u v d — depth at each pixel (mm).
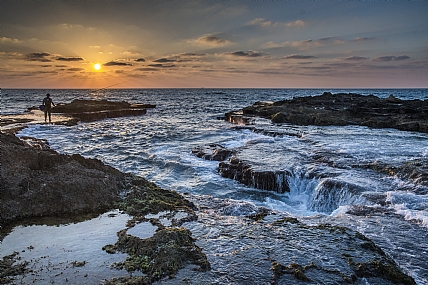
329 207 9477
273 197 10375
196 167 13109
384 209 7516
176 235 4996
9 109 40062
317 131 20906
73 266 4234
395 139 17438
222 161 13305
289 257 4746
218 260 4613
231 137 20609
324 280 4207
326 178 10086
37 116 29375
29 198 5953
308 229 5840
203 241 5223
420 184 9188
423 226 6484
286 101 40594
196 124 29281
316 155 13125
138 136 21703
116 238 5066
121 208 6277
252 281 4125
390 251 5395
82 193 6328
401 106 32719
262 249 4980
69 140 19734
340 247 5109
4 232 5203
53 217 5812
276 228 5875
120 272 4137
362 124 24562
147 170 13172
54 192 6164
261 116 31344
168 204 6605
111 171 7715
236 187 10992
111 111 35375
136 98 93938
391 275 4375
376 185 9414
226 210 7109
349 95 46531
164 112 43656
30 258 4410
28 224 5508
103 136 21484
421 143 16047
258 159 12719
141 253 4539
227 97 100438
